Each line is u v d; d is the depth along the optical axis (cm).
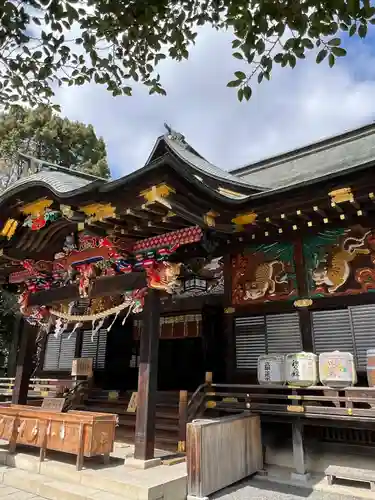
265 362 730
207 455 579
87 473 577
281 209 722
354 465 676
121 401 1030
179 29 419
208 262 784
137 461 606
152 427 636
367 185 619
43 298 945
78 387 1123
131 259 765
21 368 961
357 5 308
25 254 928
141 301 724
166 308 1045
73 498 532
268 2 334
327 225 764
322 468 702
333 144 1250
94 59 437
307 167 1165
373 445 677
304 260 805
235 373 843
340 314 750
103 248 809
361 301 719
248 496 579
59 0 378
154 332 694
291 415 685
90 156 2623
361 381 701
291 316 809
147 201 596
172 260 727
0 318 1908
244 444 677
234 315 877
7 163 2220
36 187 757
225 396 755
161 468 599
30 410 732
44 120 2369
